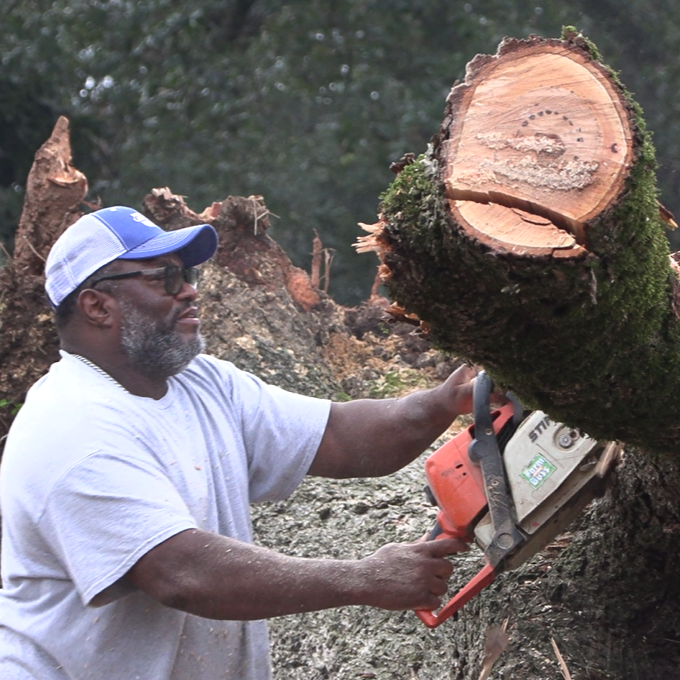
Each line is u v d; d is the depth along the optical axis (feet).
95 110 85.25
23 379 34.19
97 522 15.17
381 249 14.38
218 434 17.54
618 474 18.90
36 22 82.17
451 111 13.70
